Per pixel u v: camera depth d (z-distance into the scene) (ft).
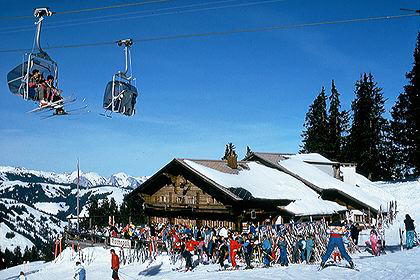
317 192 146.92
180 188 136.67
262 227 92.17
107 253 115.34
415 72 197.36
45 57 53.83
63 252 124.36
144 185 143.95
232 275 71.61
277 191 132.16
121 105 59.77
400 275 59.98
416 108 194.59
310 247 79.87
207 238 96.73
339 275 63.52
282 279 64.08
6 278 111.04
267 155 170.91
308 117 297.94
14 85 53.11
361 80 257.75
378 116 252.01
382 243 91.45
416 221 142.31
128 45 56.65
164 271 88.38
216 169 135.95
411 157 203.10
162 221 144.46
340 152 273.13
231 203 120.57
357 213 152.46
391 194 186.91
